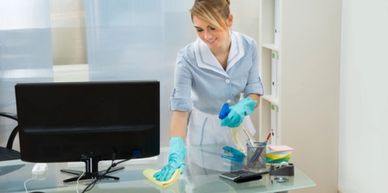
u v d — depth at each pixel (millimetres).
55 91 1847
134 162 2150
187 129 2494
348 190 3096
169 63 3707
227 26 2215
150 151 1965
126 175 2031
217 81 2373
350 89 2996
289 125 3133
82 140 1896
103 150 1927
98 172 2014
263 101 3416
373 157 2752
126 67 3668
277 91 3236
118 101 1886
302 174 2027
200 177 1988
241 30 3719
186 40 3693
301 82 3104
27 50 3545
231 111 2154
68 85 1849
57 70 3600
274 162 2049
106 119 1894
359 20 2838
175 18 3656
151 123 1936
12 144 3209
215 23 2137
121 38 3623
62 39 3568
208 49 2342
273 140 3305
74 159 1921
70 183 1956
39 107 1854
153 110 1927
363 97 2832
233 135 2324
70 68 3613
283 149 2078
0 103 3568
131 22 3611
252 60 2441
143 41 3654
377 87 2666
